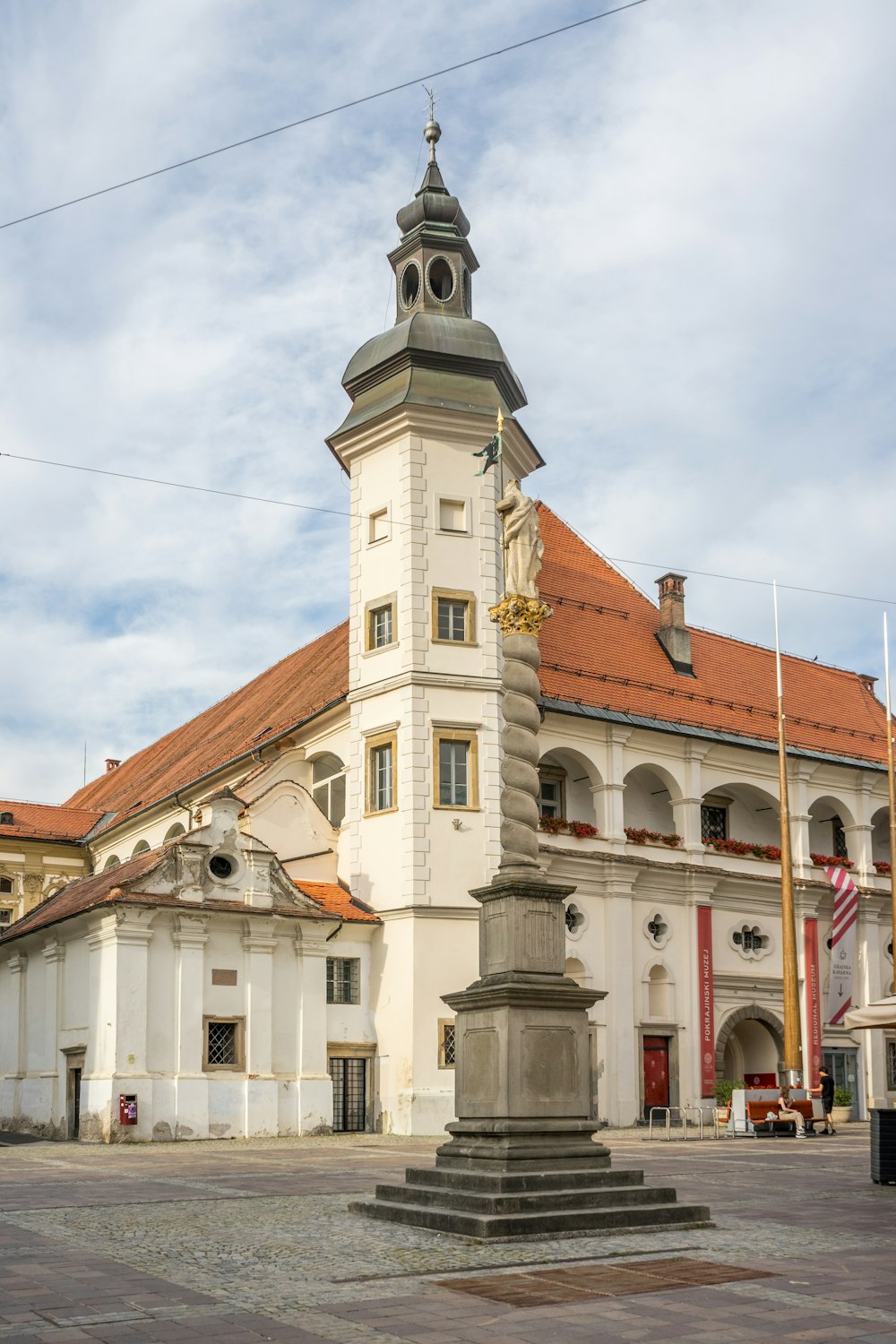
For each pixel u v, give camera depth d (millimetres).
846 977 46031
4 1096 39750
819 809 51500
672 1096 42031
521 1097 15594
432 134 44000
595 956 41125
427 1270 12023
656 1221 14766
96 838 60312
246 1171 22672
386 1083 36531
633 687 45000
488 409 40094
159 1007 33375
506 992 15703
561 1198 14594
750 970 45438
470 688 38781
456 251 42656
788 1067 37219
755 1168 23172
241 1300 10602
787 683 52281
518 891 16312
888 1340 9328
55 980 36875
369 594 40219
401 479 39750
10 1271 11789
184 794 51031
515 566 17953
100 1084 32656
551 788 42812
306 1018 35531
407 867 37250
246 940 34812
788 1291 11094
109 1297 10633
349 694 40125
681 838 44406
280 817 39531
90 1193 18609
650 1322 9875
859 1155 26797
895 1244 13719
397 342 40469
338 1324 9773
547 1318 10031
